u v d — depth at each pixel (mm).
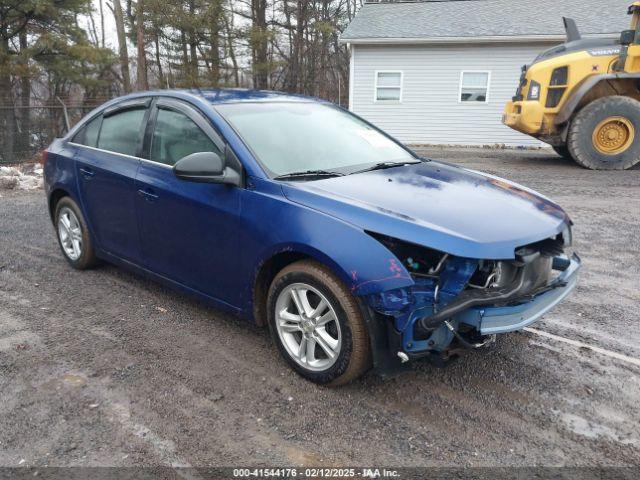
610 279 4957
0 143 15484
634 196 8602
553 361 3428
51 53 19984
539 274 3018
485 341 2930
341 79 32656
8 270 5137
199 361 3398
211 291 3693
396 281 2654
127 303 4324
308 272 2996
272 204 3172
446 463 2494
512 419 2828
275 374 3246
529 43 17359
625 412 2898
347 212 2922
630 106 10953
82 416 2824
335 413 2863
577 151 11469
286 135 3742
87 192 4660
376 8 20859
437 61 18125
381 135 4473
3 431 2701
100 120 4758
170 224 3832
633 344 3668
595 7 18531
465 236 2691
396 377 3225
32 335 3754
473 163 13047
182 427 2738
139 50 23594
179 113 3920
